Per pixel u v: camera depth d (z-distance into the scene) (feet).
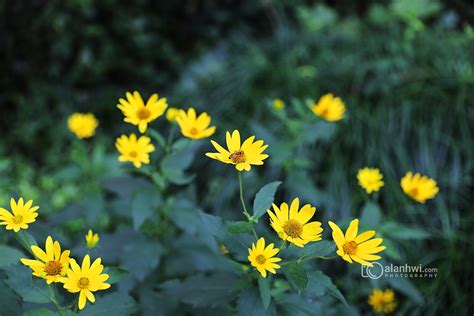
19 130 6.44
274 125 5.03
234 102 5.50
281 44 6.27
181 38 7.35
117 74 7.03
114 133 6.33
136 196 3.38
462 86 5.05
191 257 3.68
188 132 3.15
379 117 4.88
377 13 6.07
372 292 3.66
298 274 2.57
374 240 2.64
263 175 4.71
